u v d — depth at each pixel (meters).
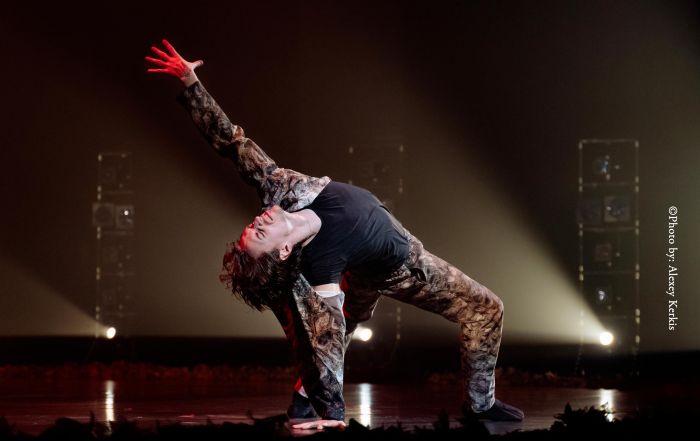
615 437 3.10
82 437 2.90
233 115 10.52
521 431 3.10
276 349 10.38
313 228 3.41
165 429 2.95
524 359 9.43
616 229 8.88
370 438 2.93
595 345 8.88
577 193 10.37
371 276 3.78
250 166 3.65
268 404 4.86
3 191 11.31
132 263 9.88
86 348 10.56
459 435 2.97
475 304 3.91
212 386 6.83
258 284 3.39
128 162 9.88
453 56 10.18
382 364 8.92
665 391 6.51
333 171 10.14
